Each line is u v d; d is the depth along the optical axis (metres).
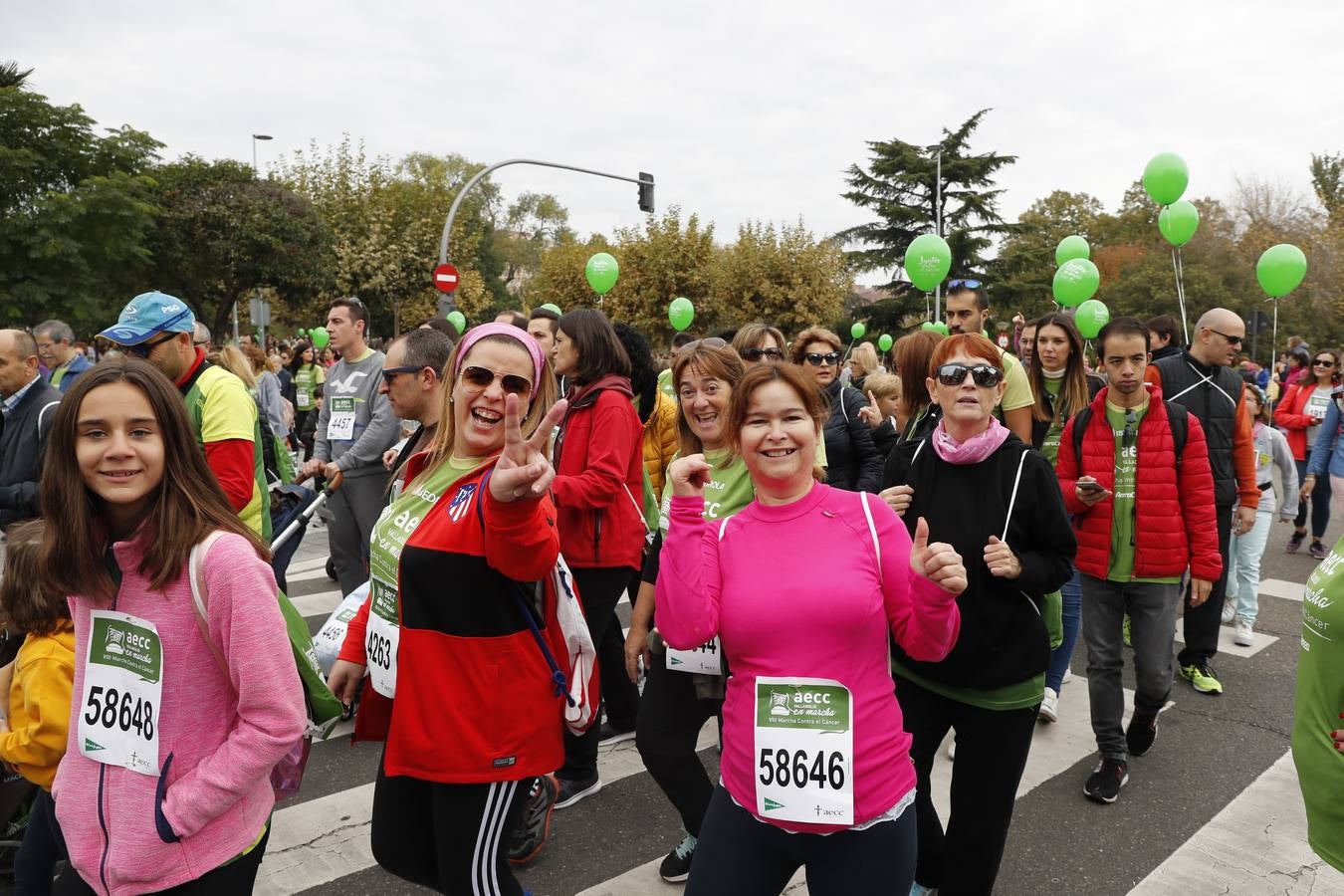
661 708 3.02
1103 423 3.83
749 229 31.89
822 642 1.94
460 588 2.07
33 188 23.78
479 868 2.15
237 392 3.83
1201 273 40.75
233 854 1.89
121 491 1.80
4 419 4.54
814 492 2.09
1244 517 4.88
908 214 39.00
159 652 1.81
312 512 4.66
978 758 2.61
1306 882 3.17
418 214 31.28
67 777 1.89
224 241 28.34
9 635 2.69
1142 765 4.11
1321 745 2.00
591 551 3.62
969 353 2.69
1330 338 36.53
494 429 2.20
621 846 3.39
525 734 2.14
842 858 1.95
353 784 3.89
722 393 3.06
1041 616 2.67
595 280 11.36
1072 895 3.09
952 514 2.69
